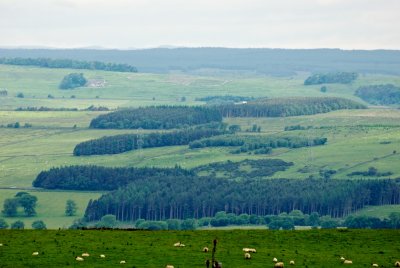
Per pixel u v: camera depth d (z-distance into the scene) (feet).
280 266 298.76
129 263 301.22
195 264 300.20
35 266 295.07
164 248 331.57
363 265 308.40
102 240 349.61
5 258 307.17
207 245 342.64
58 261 303.07
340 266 305.32
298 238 367.25
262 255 321.52
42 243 339.98
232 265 299.58
